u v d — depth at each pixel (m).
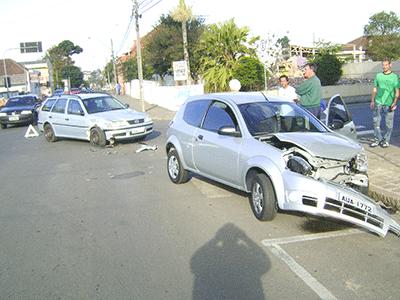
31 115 24.16
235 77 24.27
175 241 5.47
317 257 4.80
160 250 5.20
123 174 9.67
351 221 5.15
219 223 6.05
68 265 4.89
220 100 7.28
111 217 6.57
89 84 141.00
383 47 53.12
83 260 5.02
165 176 9.23
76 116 14.42
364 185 5.87
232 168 6.52
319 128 6.78
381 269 4.46
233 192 7.62
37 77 80.25
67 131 14.93
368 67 33.16
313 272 4.45
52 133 15.73
